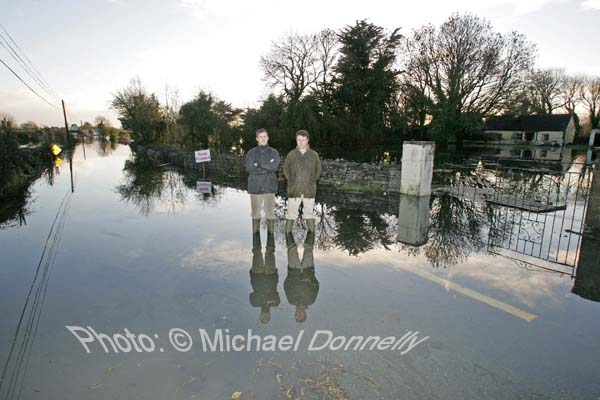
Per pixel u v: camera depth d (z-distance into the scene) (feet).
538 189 36.47
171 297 12.61
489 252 17.22
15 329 10.67
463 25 93.71
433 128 97.91
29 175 53.83
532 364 8.86
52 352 9.50
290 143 83.51
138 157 97.30
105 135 249.75
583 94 165.27
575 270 14.87
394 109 91.97
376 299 12.28
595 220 19.54
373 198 31.32
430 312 11.37
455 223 22.80
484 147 128.26
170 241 19.38
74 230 22.08
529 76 110.32
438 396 7.80
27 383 8.31
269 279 14.08
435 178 43.27
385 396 7.79
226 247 18.17
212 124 76.89
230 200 32.53
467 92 98.12
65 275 14.82
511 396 7.81
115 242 19.36
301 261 16.07
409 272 14.73
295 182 19.10
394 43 87.71
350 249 17.75
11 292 13.26
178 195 35.60
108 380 8.39
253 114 84.69
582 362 8.93
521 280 13.88
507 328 10.46
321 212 26.21
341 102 88.22
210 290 13.14
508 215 24.97
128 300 12.44
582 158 86.63
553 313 11.32
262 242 19.02
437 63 97.86
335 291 12.91
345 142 88.58
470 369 8.67
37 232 21.84
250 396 7.80
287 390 7.97
